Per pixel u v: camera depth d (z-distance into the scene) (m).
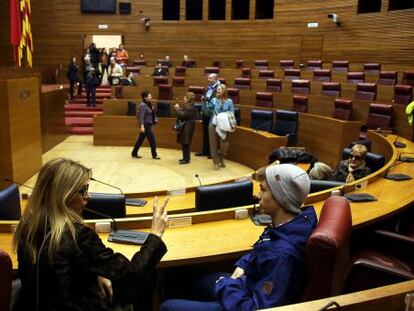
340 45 13.43
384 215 3.08
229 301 1.81
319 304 1.27
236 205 3.39
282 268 1.68
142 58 16.03
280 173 1.86
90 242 1.68
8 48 14.72
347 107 8.36
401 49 11.55
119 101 10.41
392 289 1.35
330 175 4.23
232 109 7.79
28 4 8.64
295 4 14.29
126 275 1.73
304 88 10.02
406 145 5.87
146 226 2.85
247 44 15.25
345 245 1.68
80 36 16.02
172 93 10.78
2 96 6.14
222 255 2.46
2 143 6.26
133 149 9.10
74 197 1.74
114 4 15.74
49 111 9.43
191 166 8.21
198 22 15.58
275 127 8.67
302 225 1.79
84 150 9.60
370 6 13.21
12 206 3.10
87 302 1.69
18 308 2.00
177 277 2.68
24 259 1.67
